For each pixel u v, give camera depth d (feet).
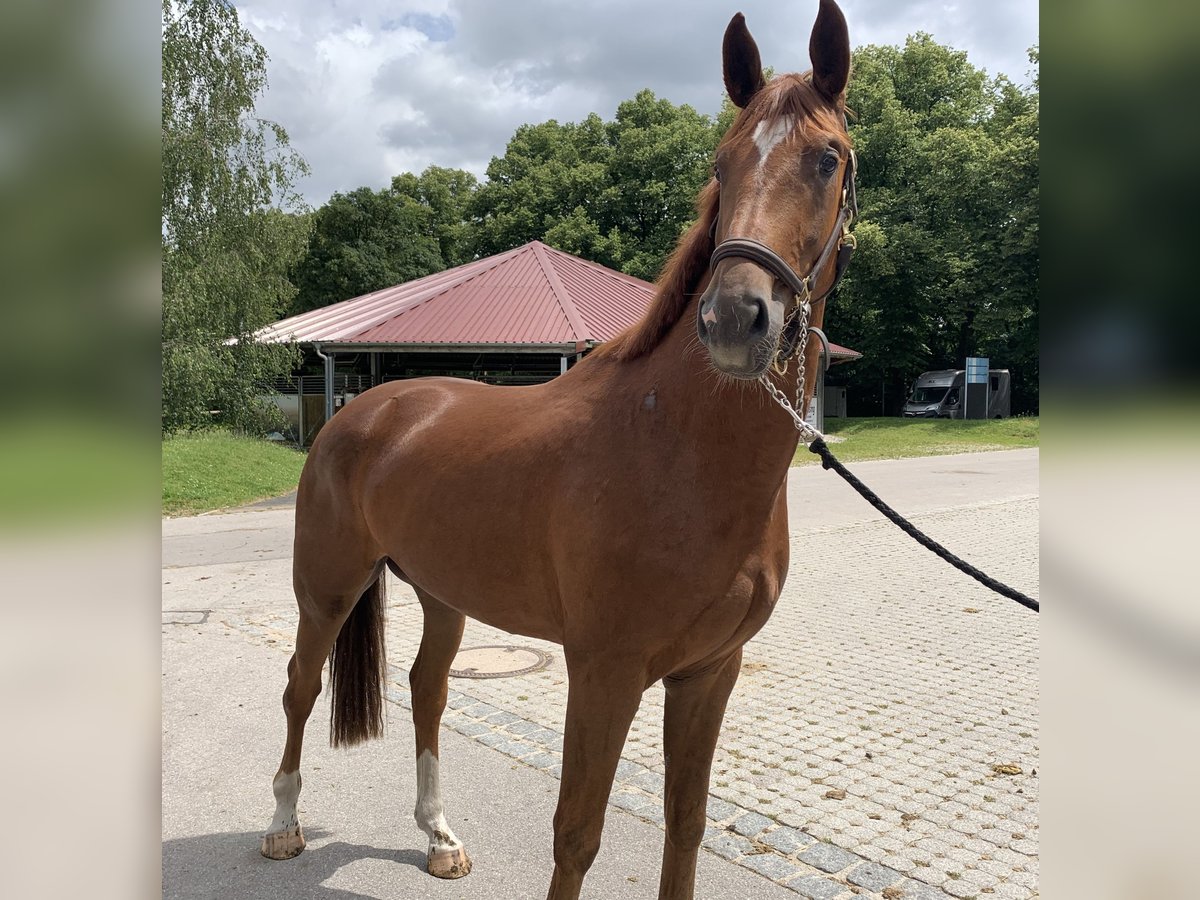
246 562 26.27
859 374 108.78
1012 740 12.91
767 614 6.72
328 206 114.42
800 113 5.82
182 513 36.45
